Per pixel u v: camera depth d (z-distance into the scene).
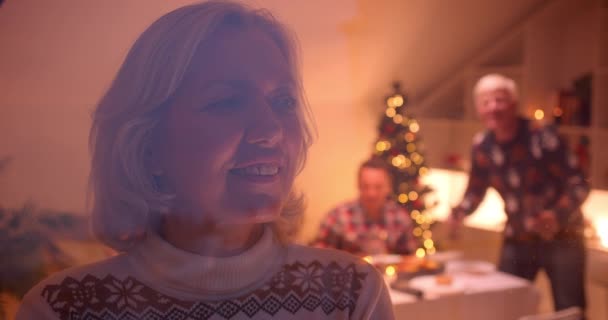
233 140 0.51
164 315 0.51
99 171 0.53
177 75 0.50
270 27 0.55
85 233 0.58
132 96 0.50
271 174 0.53
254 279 0.54
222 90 0.51
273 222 0.57
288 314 0.54
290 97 0.55
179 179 0.51
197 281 0.52
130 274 0.52
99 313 0.51
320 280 0.57
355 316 0.58
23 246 0.56
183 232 0.52
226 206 0.51
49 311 0.51
